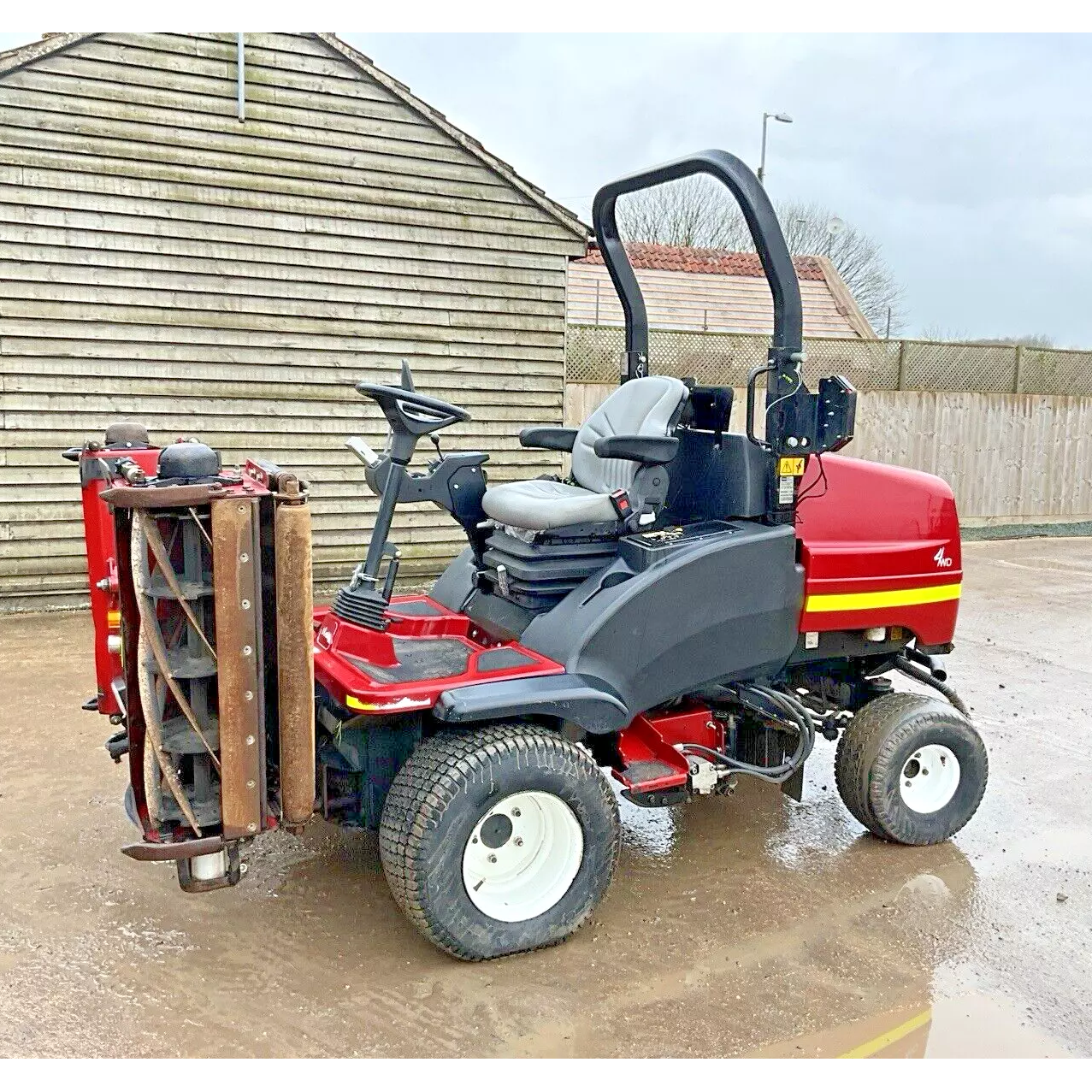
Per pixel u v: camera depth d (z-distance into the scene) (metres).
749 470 3.44
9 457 6.88
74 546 7.16
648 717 3.53
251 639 2.44
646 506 3.47
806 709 3.62
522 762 2.84
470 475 3.73
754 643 3.42
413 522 8.17
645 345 4.07
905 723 3.67
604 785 3.01
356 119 7.47
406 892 2.78
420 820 2.74
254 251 7.30
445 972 2.89
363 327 7.73
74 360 6.92
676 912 3.28
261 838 3.78
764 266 3.29
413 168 7.71
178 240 7.07
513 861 3.01
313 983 2.82
